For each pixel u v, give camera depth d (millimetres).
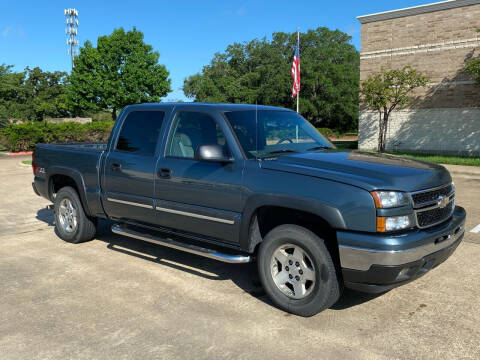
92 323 3656
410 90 20594
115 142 5305
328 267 3549
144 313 3846
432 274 4805
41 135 24078
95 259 5371
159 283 4566
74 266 5105
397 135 22078
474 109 19672
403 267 3330
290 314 3826
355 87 52500
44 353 3182
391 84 20453
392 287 3486
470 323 3646
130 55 43250
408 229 3434
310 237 3600
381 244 3270
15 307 3979
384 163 3877
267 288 3949
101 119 68250
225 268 5047
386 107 21500
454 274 4797
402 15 21156
